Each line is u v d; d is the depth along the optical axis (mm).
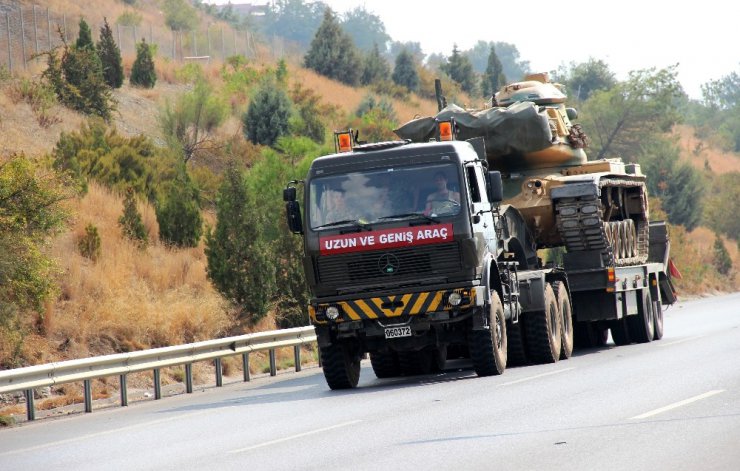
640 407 22125
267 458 18734
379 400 27312
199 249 52781
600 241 39844
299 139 68688
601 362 34188
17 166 39156
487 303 31156
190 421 25766
